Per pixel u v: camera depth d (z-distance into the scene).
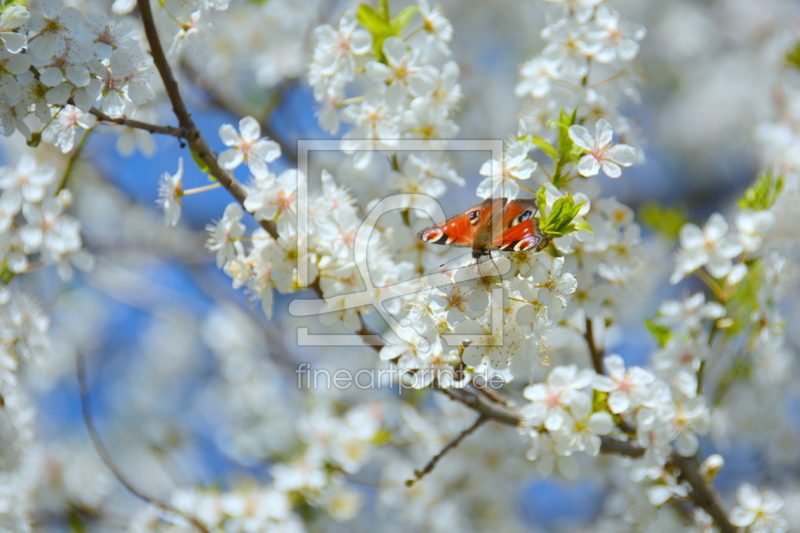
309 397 6.12
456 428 5.41
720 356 5.05
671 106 9.87
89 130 4.23
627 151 3.19
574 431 3.43
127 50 3.24
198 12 3.73
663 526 4.76
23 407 4.57
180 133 3.36
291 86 6.62
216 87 6.89
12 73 3.06
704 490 3.86
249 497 5.07
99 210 8.38
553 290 3.07
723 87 9.52
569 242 3.13
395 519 6.27
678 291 6.86
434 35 3.83
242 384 6.98
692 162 9.81
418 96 3.73
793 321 7.05
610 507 5.51
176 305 8.11
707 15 9.93
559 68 3.81
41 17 3.11
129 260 8.34
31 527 4.79
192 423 8.21
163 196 3.55
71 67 3.12
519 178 3.21
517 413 3.60
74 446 7.77
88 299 9.07
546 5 3.88
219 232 3.47
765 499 3.94
